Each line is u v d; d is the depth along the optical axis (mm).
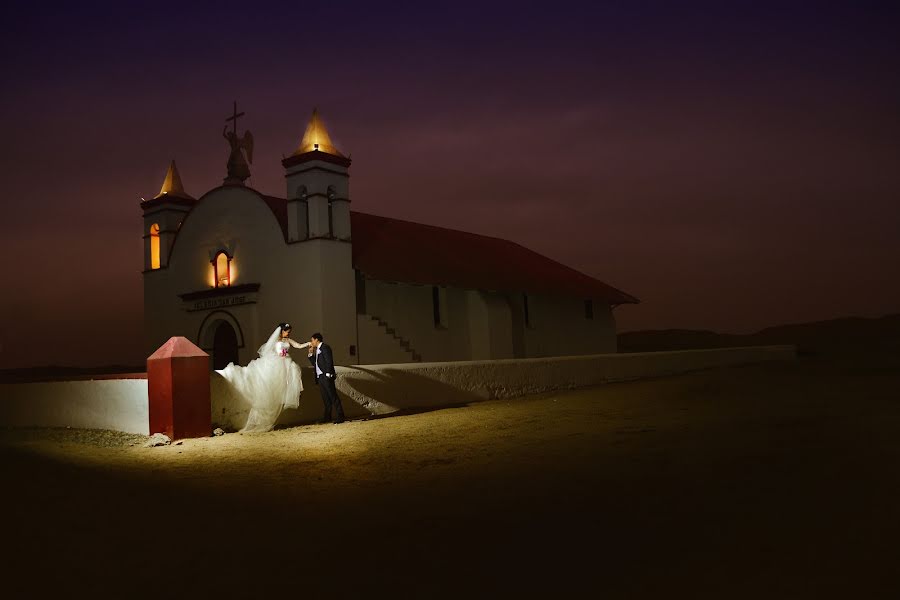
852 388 16141
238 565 6633
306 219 27078
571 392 21156
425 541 7020
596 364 24141
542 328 36812
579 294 38656
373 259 28547
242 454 12000
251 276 28266
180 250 31156
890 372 19547
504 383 20750
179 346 13859
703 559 5977
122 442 13453
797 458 8969
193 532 7641
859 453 8867
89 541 7344
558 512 7664
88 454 12125
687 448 10328
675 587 5496
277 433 14312
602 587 5641
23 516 8031
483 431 13453
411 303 30156
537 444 11750
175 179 33062
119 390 14805
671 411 14758
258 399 14953
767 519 6770
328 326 25828
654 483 8492
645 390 19359
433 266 31016
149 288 32312
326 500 8844
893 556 5617
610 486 8539
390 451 11836
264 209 27969
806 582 5340
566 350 38438
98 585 6223
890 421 10844
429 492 8969
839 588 5188
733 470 8711
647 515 7281
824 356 33094
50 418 16375
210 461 11492
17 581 6277
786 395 15906
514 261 39188
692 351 28766
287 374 15305
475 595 5680
